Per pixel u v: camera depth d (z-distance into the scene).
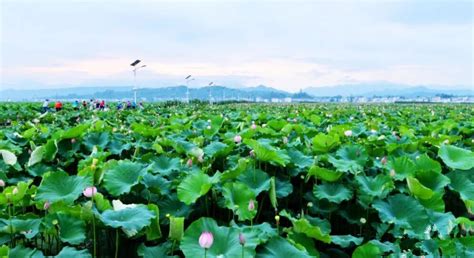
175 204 4.98
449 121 11.20
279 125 10.16
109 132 9.16
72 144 7.69
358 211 5.12
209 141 8.95
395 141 8.31
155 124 13.53
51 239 4.77
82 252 3.54
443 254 3.74
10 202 4.60
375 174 6.11
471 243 3.89
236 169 5.12
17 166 6.61
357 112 20.09
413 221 4.52
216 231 3.71
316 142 6.88
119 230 4.43
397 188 5.41
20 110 22.44
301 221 3.89
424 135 9.99
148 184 5.11
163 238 4.57
